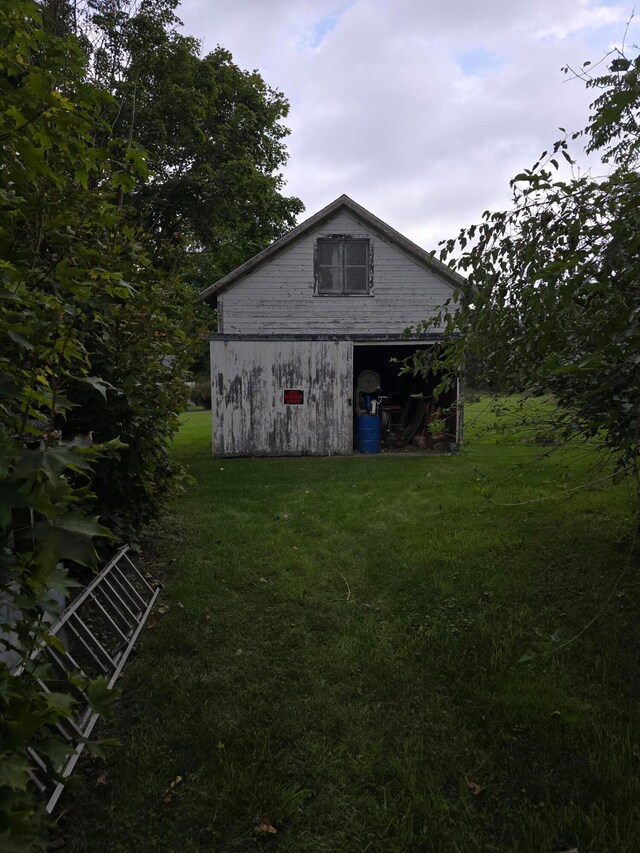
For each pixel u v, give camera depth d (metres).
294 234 11.86
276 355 12.18
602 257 1.93
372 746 2.49
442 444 13.26
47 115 1.41
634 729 2.55
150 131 13.27
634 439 2.32
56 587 1.41
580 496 6.46
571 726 2.58
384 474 9.26
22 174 1.40
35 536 1.20
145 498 4.70
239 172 15.63
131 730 2.64
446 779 2.31
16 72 1.44
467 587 4.17
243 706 2.82
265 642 3.47
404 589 4.21
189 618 3.79
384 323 12.23
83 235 3.04
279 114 19.73
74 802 2.20
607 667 3.05
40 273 1.74
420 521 5.98
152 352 4.32
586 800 2.17
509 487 7.20
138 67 7.54
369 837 2.03
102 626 3.64
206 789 2.25
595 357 1.81
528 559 4.65
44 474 1.24
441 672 3.10
